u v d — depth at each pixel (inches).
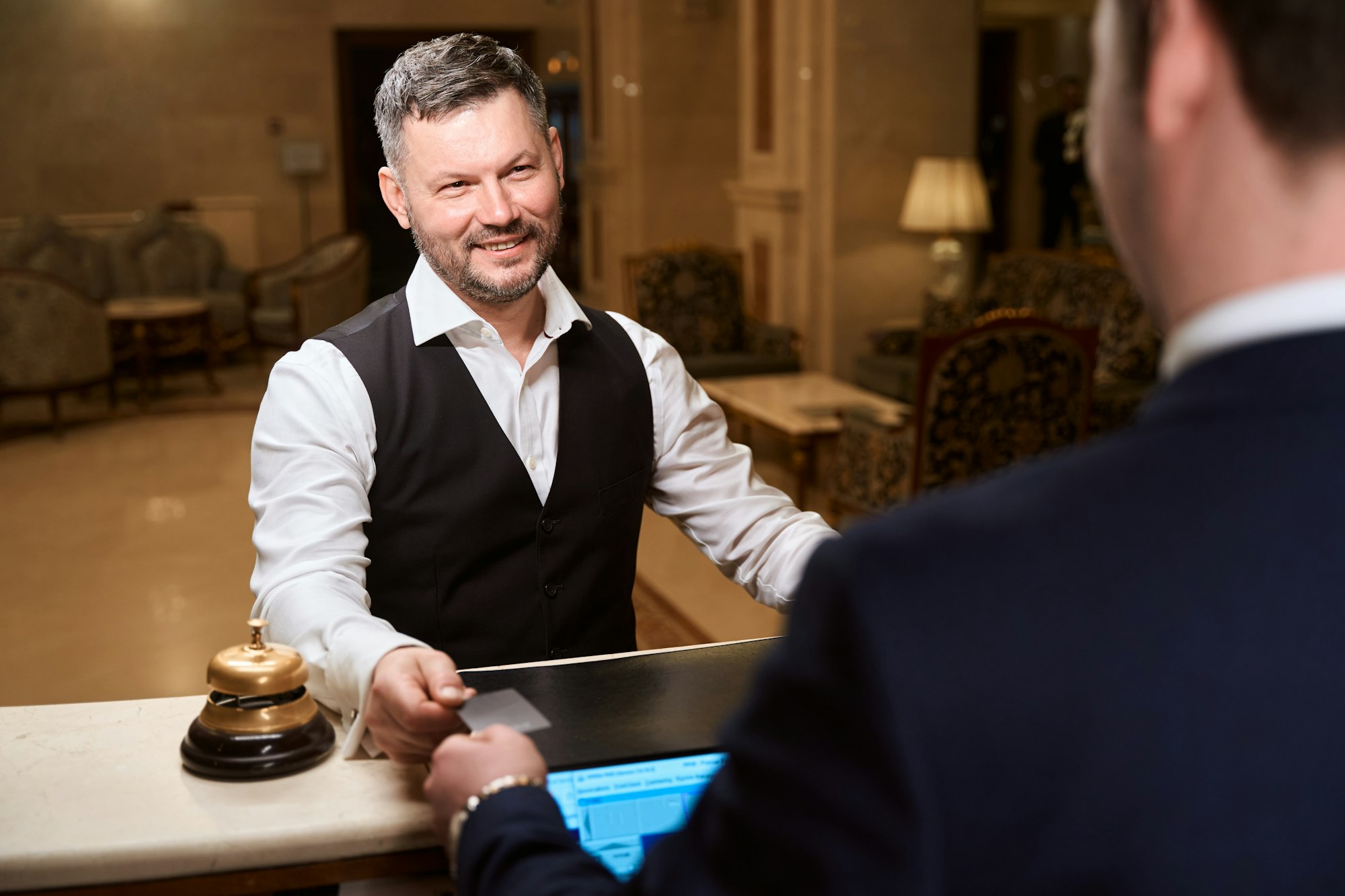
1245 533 19.9
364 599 52.0
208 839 38.9
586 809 37.5
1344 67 19.1
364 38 444.8
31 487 236.7
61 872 38.1
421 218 56.5
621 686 44.2
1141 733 19.4
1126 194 22.5
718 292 273.3
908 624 20.0
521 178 55.9
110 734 46.8
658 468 65.8
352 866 40.3
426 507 58.3
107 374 283.3
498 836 29.0
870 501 192.4
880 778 19.7
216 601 178.2
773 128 292.2
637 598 178.1
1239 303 20.7
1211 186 20.7
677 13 391.5
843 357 288.5
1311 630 19.5
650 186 401.1
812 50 277.3
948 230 270.7
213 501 227.8
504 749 31.9
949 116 283.7
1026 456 168.9
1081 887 19.6
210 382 320.5
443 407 58.3
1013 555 20.4
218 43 422.3
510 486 59.1
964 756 19.5
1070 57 281.4
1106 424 203.0
